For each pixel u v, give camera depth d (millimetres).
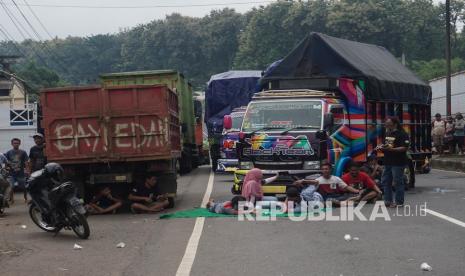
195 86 87375
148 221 12977
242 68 74000
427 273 7969
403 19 64438
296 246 9805
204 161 35750
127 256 9453
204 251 9578
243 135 14594
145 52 88312
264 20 71812
